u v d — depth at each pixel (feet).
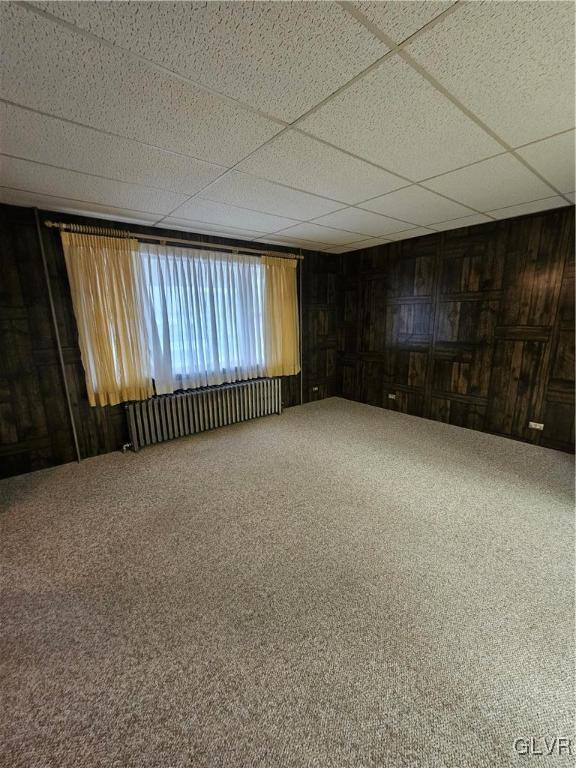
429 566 6.09
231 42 3.64
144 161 6.48
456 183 7.85
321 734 3.67
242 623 4.99
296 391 16.79
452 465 10.08
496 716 3.82
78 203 8.86
